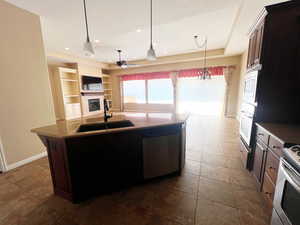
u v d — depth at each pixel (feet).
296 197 3.09
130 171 5.98
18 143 7.84
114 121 6.72
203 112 21.50
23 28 7.80
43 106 8.94
